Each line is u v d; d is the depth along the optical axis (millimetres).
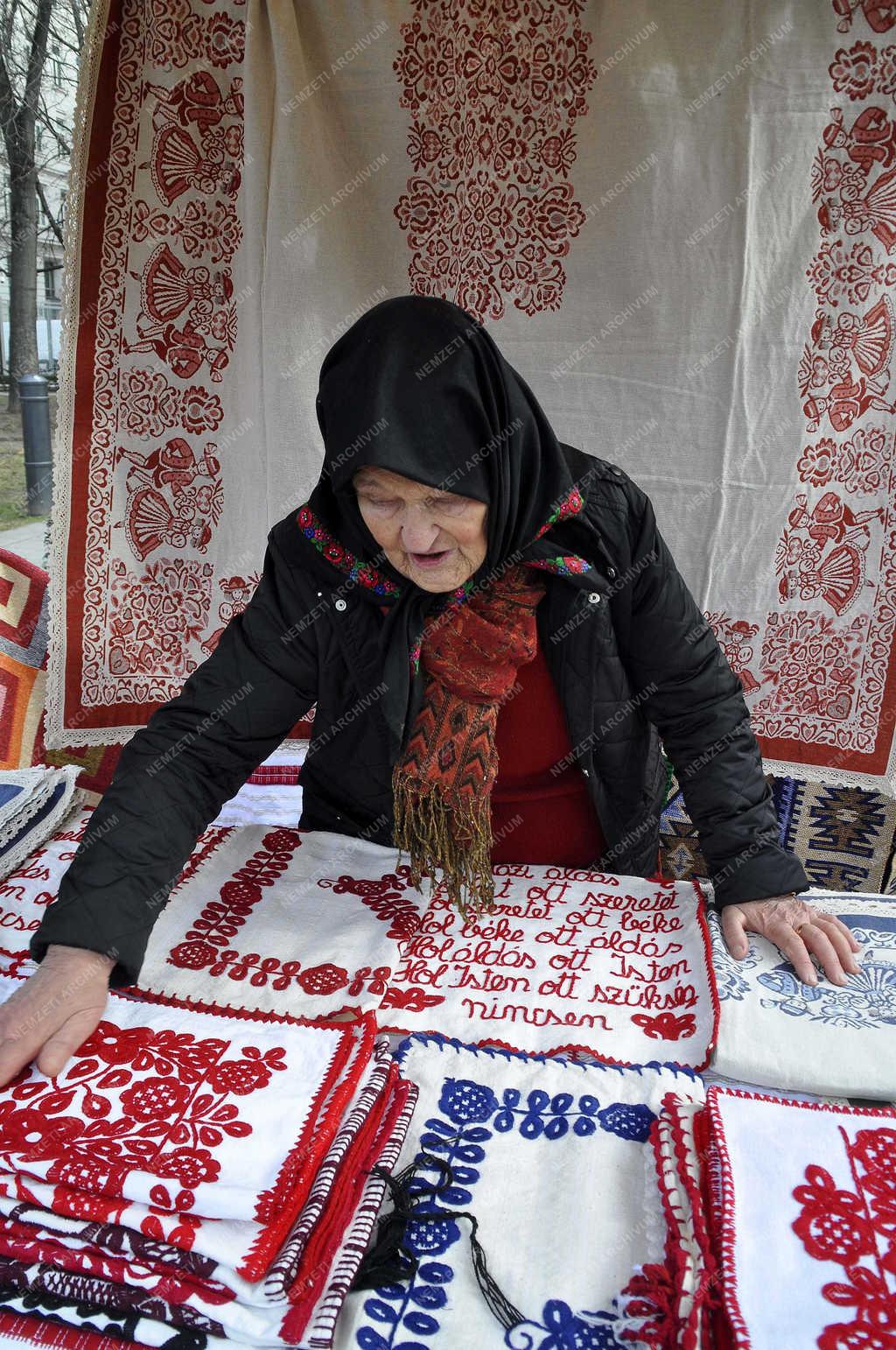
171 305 2277
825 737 2375
